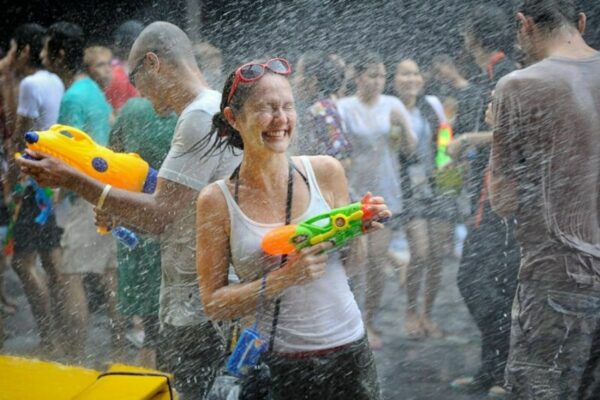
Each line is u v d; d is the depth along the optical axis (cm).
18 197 622
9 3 891
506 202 440
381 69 621
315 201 373
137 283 519
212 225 374
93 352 572
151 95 466
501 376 538
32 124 675
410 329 631
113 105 659
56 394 349
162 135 495
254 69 368
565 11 437
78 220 598
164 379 363
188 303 448
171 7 839
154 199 438
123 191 437
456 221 628
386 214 363
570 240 430
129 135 499
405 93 629
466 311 643
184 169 436
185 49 463
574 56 433
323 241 361
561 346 436
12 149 677
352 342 376
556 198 431
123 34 673
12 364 376
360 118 624
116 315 560
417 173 630
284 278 364
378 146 619
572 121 426
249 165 372
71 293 604
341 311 374
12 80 711
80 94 636
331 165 383
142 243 513
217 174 439
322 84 621
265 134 367
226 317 374
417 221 631
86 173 434
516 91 432
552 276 434
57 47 677
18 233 612
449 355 596
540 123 430
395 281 664
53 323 600
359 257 385
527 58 453
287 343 371
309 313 369
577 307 432
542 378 440
